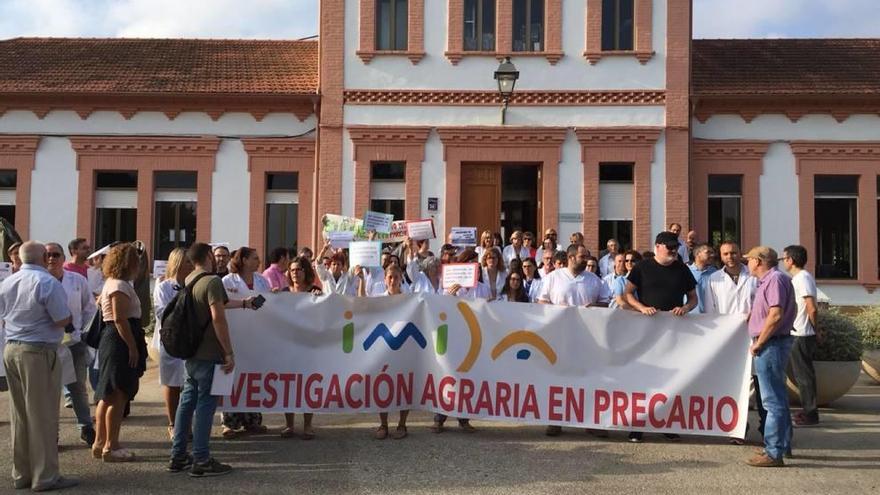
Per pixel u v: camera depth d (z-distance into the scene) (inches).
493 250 359.9
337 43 662.5
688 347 294.4
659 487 239.8
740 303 319.9
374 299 309.3
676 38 652.7
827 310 391.9
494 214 665.0
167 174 703.1
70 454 280.7
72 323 294.0
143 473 254.7
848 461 270.2
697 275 333.4
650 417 292.2
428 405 307.1
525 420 299.6
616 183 659.4
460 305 307.3
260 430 310.7
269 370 303.4
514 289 350.3
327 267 386.6
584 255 369.4
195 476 248.4
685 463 266.5
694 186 673.0
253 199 690.2
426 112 659.4
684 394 291.9
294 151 689.6
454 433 308.8
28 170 692.1
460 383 303.6
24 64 733.3
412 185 655.8
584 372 298.8
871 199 667.4
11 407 242.1
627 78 652.7
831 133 671.1
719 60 735.1
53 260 311.9
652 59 652.7
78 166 692.1
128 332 265.0
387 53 658.2
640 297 305.1
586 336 300.0
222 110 690.8
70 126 692.7
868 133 669.3
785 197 671.8
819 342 344.5
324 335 307.0
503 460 269.1
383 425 302.0
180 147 691.4
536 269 428.1
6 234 528.7
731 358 291.4
